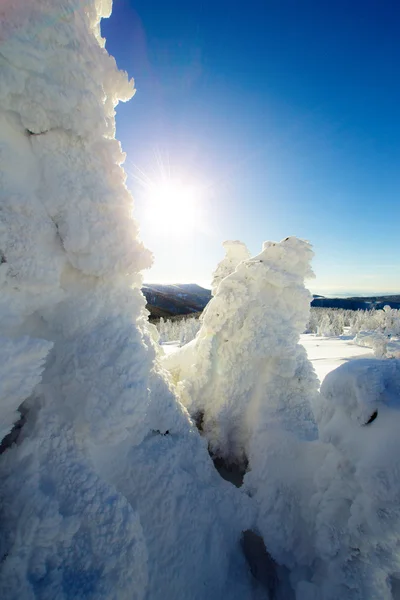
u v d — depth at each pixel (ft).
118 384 5.98
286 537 8.04
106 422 5.79
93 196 6.34
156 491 7.08
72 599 4.68
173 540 6.87
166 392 8.95
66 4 5.79
